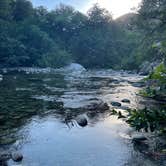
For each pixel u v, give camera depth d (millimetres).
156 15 19141
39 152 5156
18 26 51094
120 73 32250
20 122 7410
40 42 50375
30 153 5082
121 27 66188
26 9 58594
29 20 55469
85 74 29859
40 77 23438
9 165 4449
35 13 64062
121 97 12062
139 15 23094
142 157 4945
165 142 5762
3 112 8641
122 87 16109
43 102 10602
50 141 5855
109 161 4770
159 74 7336
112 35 63656
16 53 43031
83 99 11422
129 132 6605
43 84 17375
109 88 15578
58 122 7500
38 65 46656
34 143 5684
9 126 6973
